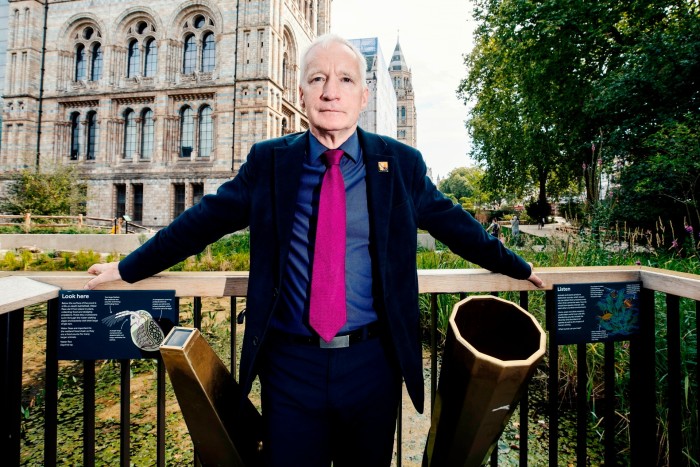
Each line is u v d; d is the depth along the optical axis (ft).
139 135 82.07
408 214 4.06
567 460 8.46
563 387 11.31
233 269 32.73
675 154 24.84
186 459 8.44
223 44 77.66
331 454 4.20
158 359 4.52
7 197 70.44
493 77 63.98
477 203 164.55
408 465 8.36
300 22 94.27
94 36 83.71
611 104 33.45
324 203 3.78
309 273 3.83
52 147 84.28
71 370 13.57
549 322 5.19
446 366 3.59
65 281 4.47
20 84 83.25
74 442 9.14
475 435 3.37
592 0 35.70
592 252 14.76
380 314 3.93
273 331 3.98
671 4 33.60
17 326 4.20
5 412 4.07
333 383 3.72
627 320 5.08
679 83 29.25
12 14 84.33
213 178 77.51
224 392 3.81
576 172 50.75
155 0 79.46
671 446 4.87
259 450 4.16
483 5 52.95
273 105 78.54
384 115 186.91
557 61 42.04
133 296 4.50
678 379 4.76
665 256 16.24
